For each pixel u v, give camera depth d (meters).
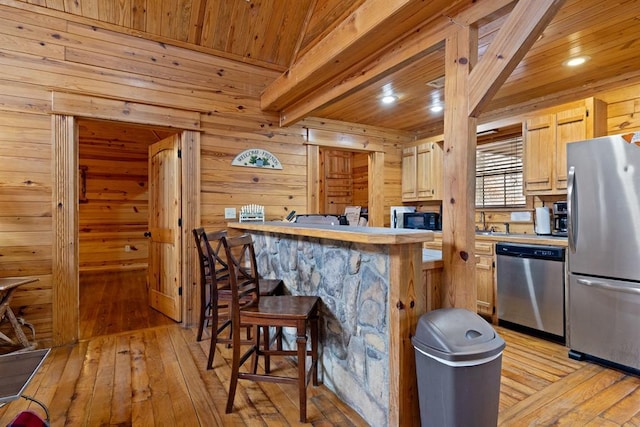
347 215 3.91
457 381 1.39
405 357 1.64
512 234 3.60
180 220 3.47
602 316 2.48
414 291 1.68
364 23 2.16
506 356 2.68
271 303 2.09
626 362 2.37
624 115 3.13
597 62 2.93
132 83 3.16
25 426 1.13
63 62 2.88
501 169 4.13
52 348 2.79
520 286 3.17
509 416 1.89
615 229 2.41
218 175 3.65
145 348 2.82
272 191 3.98
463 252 1.77
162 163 3.81
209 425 1.82
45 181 2.83
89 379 2.29
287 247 2.70
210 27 3.31
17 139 2.74
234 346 1.94
